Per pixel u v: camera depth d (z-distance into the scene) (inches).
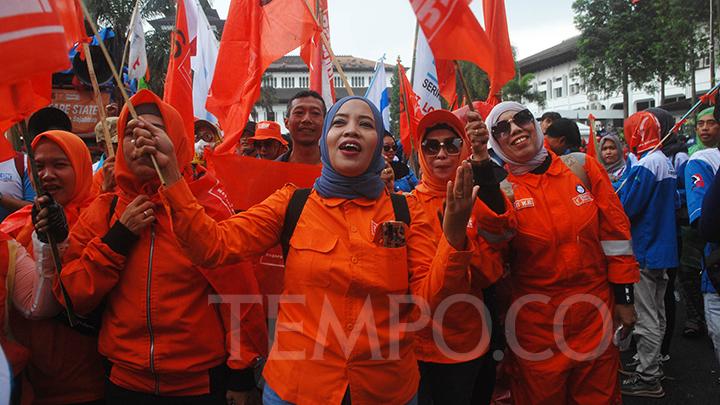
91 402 92.0
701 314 198.1
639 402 151.7
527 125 108.7
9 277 84.8
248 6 134.3
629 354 192.1
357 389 72.9
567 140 174.4
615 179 201.0
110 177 95.0
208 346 86.3
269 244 80.1
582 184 109.8
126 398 84.8
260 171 121.0
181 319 83.7
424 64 191.0
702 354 185.2
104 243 81.7
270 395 78.6
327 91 169.6
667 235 152.9
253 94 131.7
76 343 90.3
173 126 85.4
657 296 166.7
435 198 110.0
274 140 189.0
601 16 803.4
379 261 73.7
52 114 120.4
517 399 115.0
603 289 109.0
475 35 81.2
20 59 60.2
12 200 138.3
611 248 108.7
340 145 76.8
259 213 79.4
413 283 77.0
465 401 104.6
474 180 87.7
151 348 82.8
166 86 127.0
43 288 82.6
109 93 191.2
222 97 134.1
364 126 77.5
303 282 75.4
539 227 106.1
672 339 201.8
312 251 75.3
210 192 94.4
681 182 189.2
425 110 189.8
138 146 69.2
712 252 107.5
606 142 208.4
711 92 166.4
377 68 256.7
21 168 148.4
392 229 75.8
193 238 71.2
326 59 169.6
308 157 134.5
